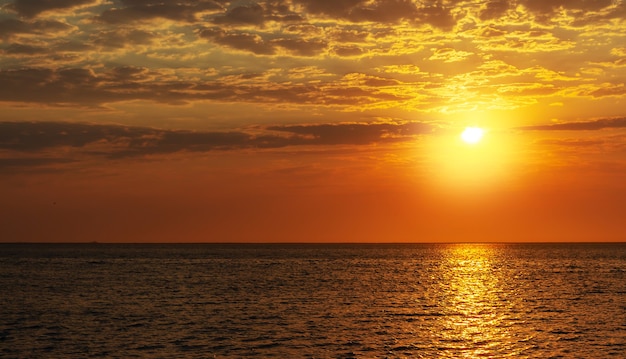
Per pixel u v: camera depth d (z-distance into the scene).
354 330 57.47
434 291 93.00
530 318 64.88
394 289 95.94
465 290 94.81
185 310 70.44
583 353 48.06
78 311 69.50
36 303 76.75
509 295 87.56
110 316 65.62
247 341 52.41
